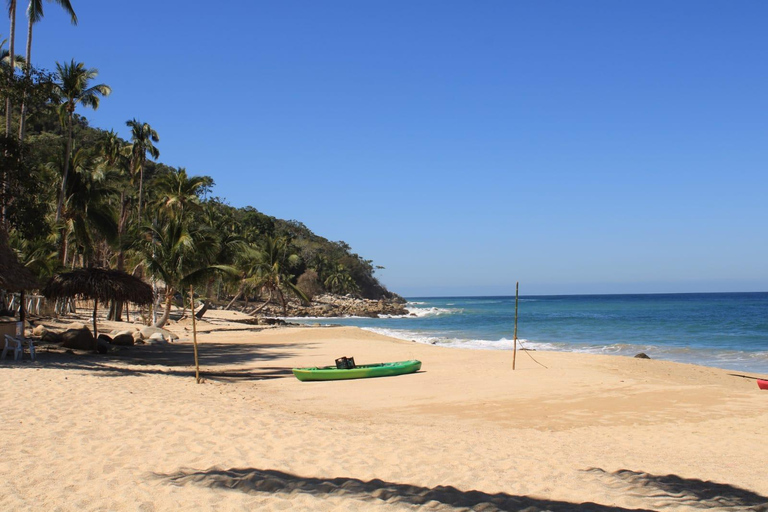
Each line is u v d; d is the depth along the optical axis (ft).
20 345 51.21
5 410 28.96
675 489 20.71
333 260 417.90
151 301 67.26
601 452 27.43
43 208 78.23
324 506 17.12
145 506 16.56
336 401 44.16
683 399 44.75
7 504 16.21
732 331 153.79
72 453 21.93
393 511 16.90
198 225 195.62
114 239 118.52
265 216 373.61
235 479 19.25
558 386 51.62
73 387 37.01
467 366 67.41
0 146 65.87
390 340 114.11
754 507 18.83
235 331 123.34
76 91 98.63
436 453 25.00
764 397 45.47
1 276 54.80
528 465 23.66
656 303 434.30
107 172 124.57
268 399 42.27
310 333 121.60
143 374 48.26
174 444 24.04
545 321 213.25
